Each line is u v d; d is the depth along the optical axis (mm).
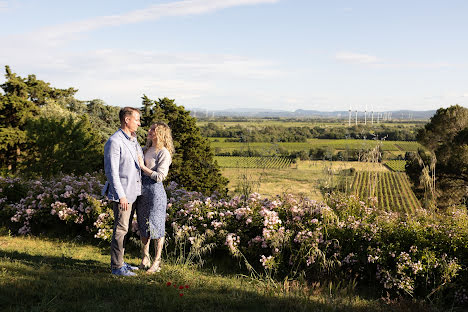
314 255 5039
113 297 3545
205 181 29484
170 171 29422
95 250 6129
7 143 33156
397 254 5008
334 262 5133
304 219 5707
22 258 5148
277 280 4953
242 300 3695
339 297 4141
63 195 7098
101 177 8719
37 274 4109
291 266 5273
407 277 4633
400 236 5207
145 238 4629
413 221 5480
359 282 5133
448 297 4562
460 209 5695
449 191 26969
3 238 6598
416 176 28078
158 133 4527
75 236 6836
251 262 5551
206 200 6270
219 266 5535
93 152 25594
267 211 5605
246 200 6383
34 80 42562
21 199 7430
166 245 5910
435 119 31547
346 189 6410
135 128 4387
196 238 5527
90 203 6738
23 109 34906
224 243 5457
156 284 4004
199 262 5344
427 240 5008
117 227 4328
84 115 34031
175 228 5809
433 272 4688
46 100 41500
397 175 36156
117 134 4273
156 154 4539
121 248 4375
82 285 3717
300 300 3775
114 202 4309
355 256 5086
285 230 5547
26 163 26297
